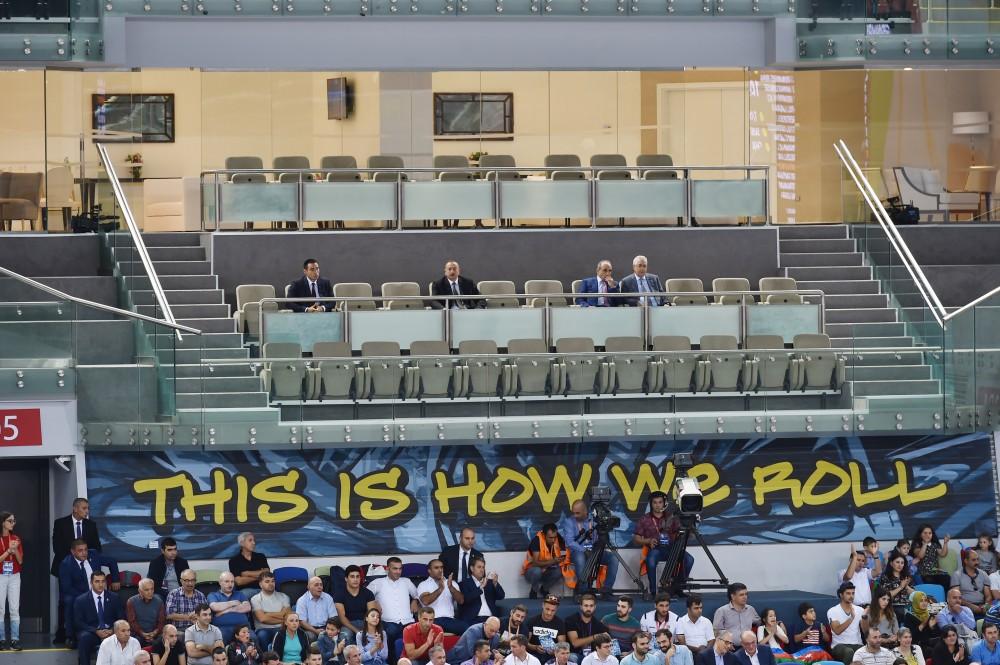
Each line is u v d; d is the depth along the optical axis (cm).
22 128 8056
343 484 6606
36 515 6384
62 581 5944
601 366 6869
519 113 9400
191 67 8762
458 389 6762
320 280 7500
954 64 9300
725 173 9275
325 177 8375
